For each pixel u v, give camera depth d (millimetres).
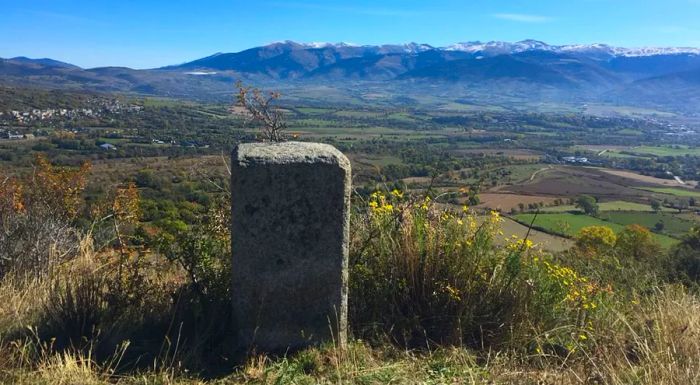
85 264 3686
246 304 2609
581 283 3764
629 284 4223
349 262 3109
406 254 3074
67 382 2238
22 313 2922
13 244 3727
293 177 2527
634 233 9133
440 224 3227
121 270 3111
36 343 2551
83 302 2826
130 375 2373
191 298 3012
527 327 2910
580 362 2641
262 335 2629
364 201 3408
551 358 2766
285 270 2594
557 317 3049
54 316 2779
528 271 3111
